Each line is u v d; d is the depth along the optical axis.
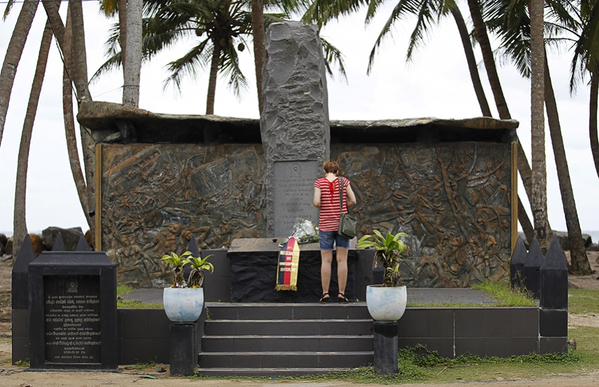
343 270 14.62
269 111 17.98
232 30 38.41
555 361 13.76
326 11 29.09
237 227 21.39
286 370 12.96
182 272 13.16
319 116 17.86
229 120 21.27
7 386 11.95
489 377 12.61
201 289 13.05
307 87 17.88
